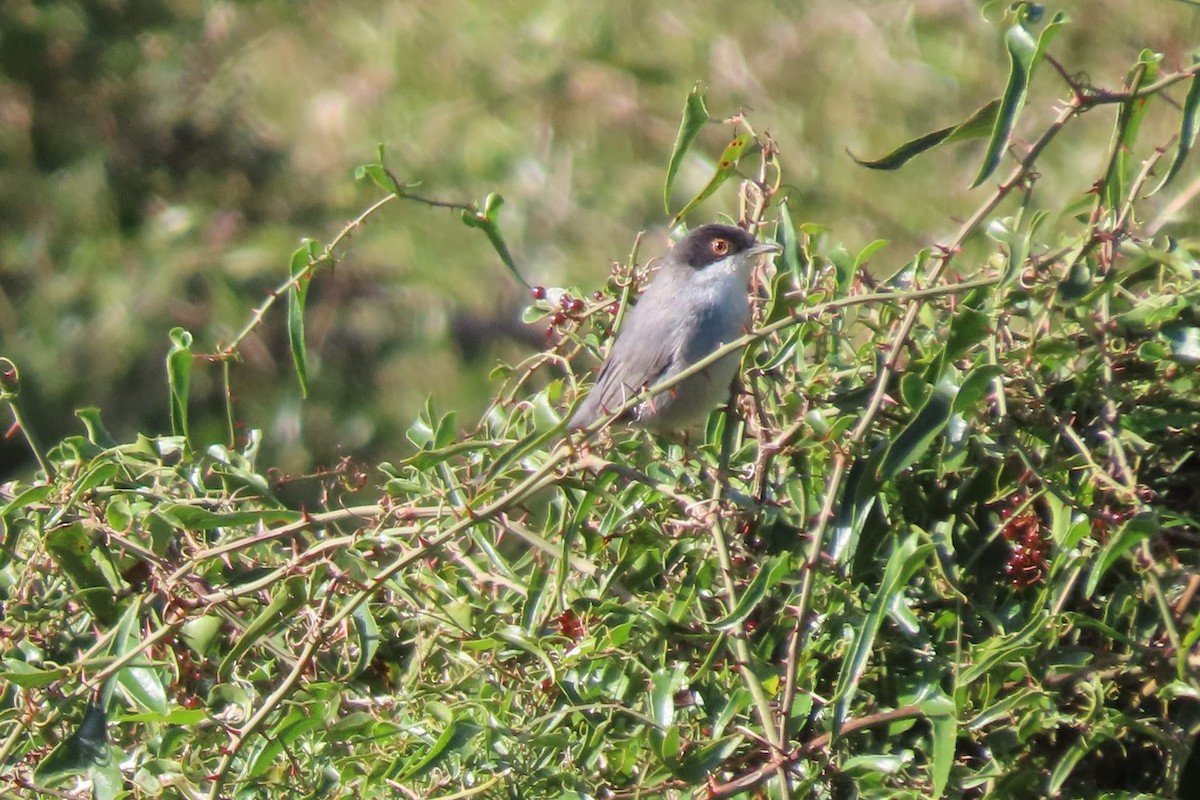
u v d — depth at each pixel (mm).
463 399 17375
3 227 18484
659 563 7375
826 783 6434
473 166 17703
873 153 16531
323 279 17891
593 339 8438
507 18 18422
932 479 7094
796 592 6766
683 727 6617
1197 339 6863
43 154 18812
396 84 18500
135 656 6406
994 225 6680
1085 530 6398
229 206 18656
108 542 7078
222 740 6840
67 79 19125
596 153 17656
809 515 7117
